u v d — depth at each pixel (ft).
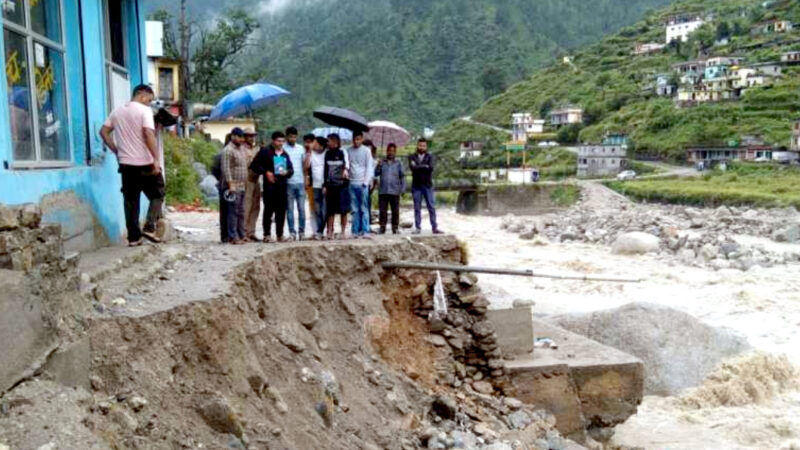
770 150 252.62
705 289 77.92
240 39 197.26
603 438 36.99
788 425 42.55
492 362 35.09
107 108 38.47
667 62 415.85
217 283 24.59
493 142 361.10
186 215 70.54
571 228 122.52
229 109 49.08
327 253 33.42
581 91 407.23
